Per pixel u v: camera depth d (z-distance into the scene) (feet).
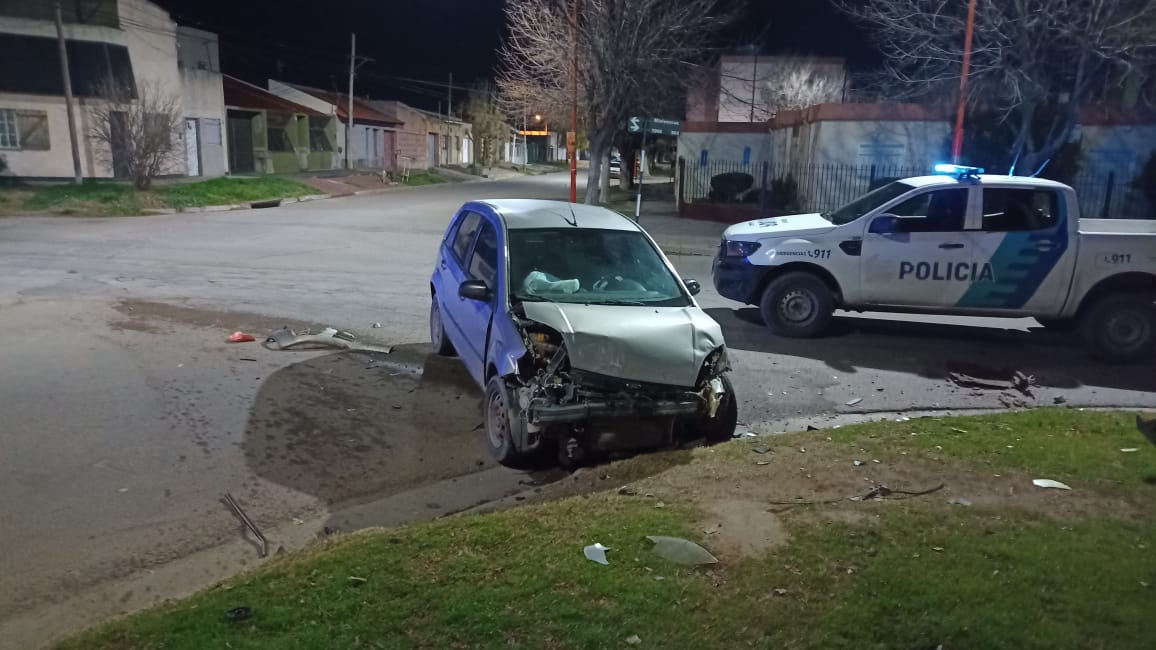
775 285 30.58
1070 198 28.30
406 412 21.03
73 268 41.73
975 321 34.96
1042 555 12.70
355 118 153.79
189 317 30.94
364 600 11.09
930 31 69.05
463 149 222.07
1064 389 25.26
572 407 16.62
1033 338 32.01
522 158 261.85
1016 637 10.50
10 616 11.64
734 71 122.62
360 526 14.88
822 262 29.63
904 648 10.32
